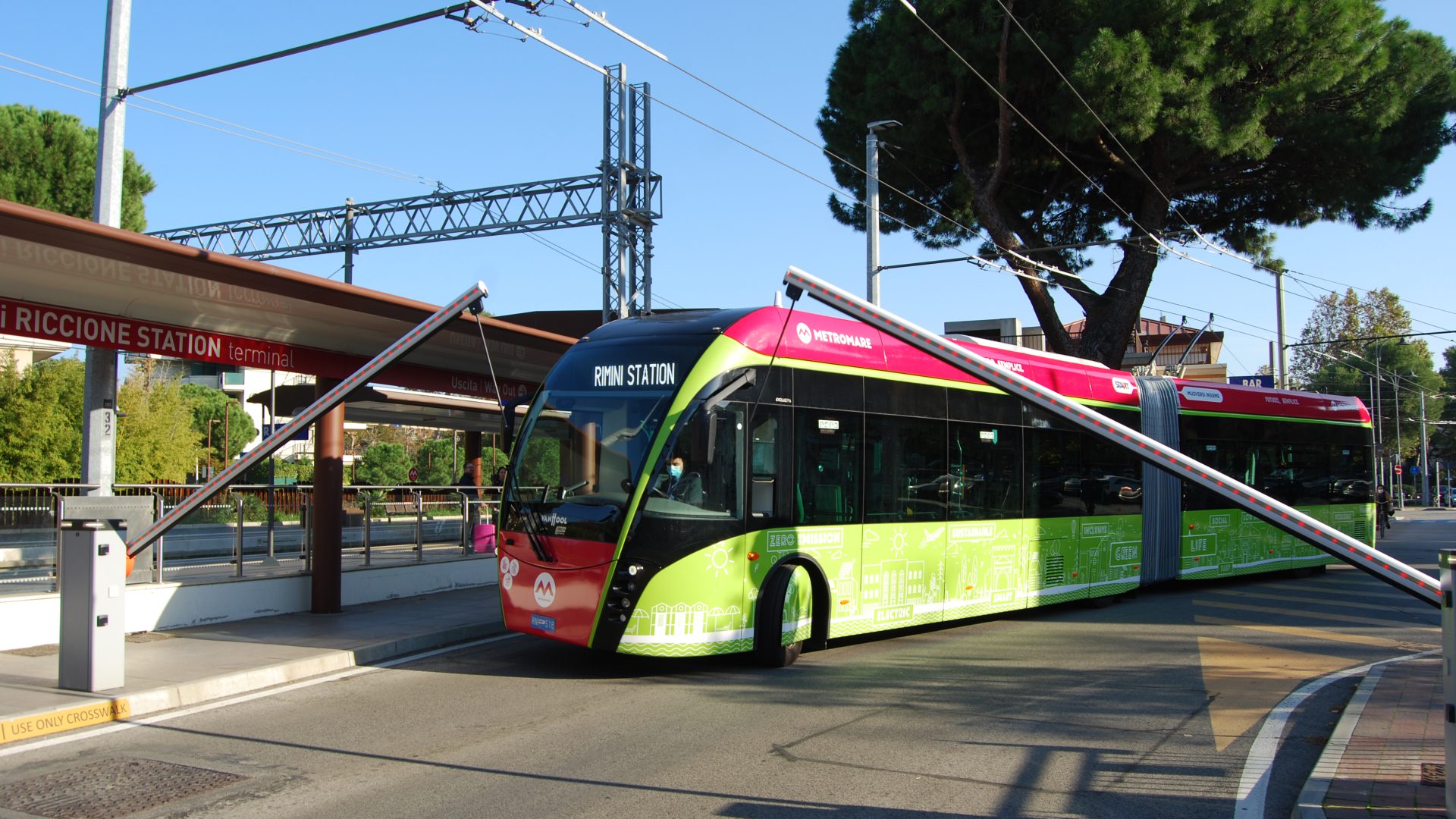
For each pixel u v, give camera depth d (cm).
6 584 1016
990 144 2631
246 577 1238
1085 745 730
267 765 670
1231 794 620
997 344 1366
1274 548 1841
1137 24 2228
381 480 4469
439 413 1864
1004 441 1318
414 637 1109
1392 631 1288
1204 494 1705
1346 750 688
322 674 979
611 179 2512
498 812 575
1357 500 2052
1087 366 1520
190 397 6162
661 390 962
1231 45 2262
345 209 2981
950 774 657
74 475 2802
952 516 1223
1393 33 2366
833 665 1033
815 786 627
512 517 992
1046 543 1366
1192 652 1114
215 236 3209
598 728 773
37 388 2816
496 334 1394
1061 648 1136
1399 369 7769
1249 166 2497
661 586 922
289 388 1830
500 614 1279
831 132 2773
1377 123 2283
